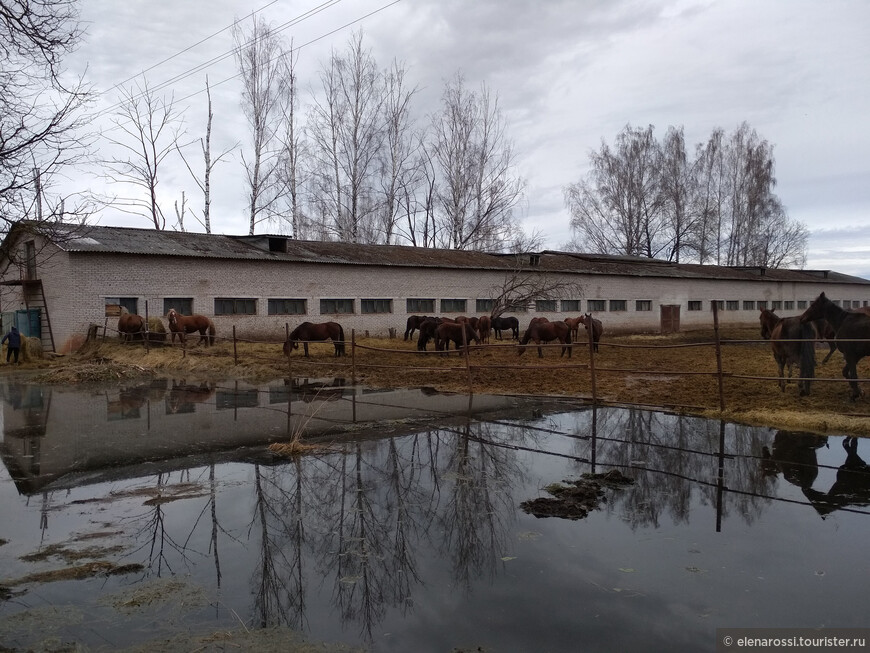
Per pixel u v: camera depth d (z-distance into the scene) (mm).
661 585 4191
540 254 37781
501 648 3461
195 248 24328
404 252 32781
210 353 19922
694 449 7730
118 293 21875
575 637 3564
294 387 13820
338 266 27750
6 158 7914
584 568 4465
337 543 4961
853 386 10305
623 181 53000
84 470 7098
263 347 22156
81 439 8695
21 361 20453
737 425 9109
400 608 3926
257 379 15539
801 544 4836
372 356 20141
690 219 53531
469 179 42719
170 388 14180
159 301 22766
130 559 4664
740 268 48406
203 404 11656
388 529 5246
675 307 41250
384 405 11195
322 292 27234
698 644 3469
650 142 53031
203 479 6711
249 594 4113
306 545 4930
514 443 8188
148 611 3885
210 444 8305
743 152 54219
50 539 5055
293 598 4062
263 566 4543
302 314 26719
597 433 8695
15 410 11273
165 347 20016
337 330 20016
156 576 4375
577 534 5098
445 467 7086
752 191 53906
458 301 32406
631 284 38906
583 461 7273
